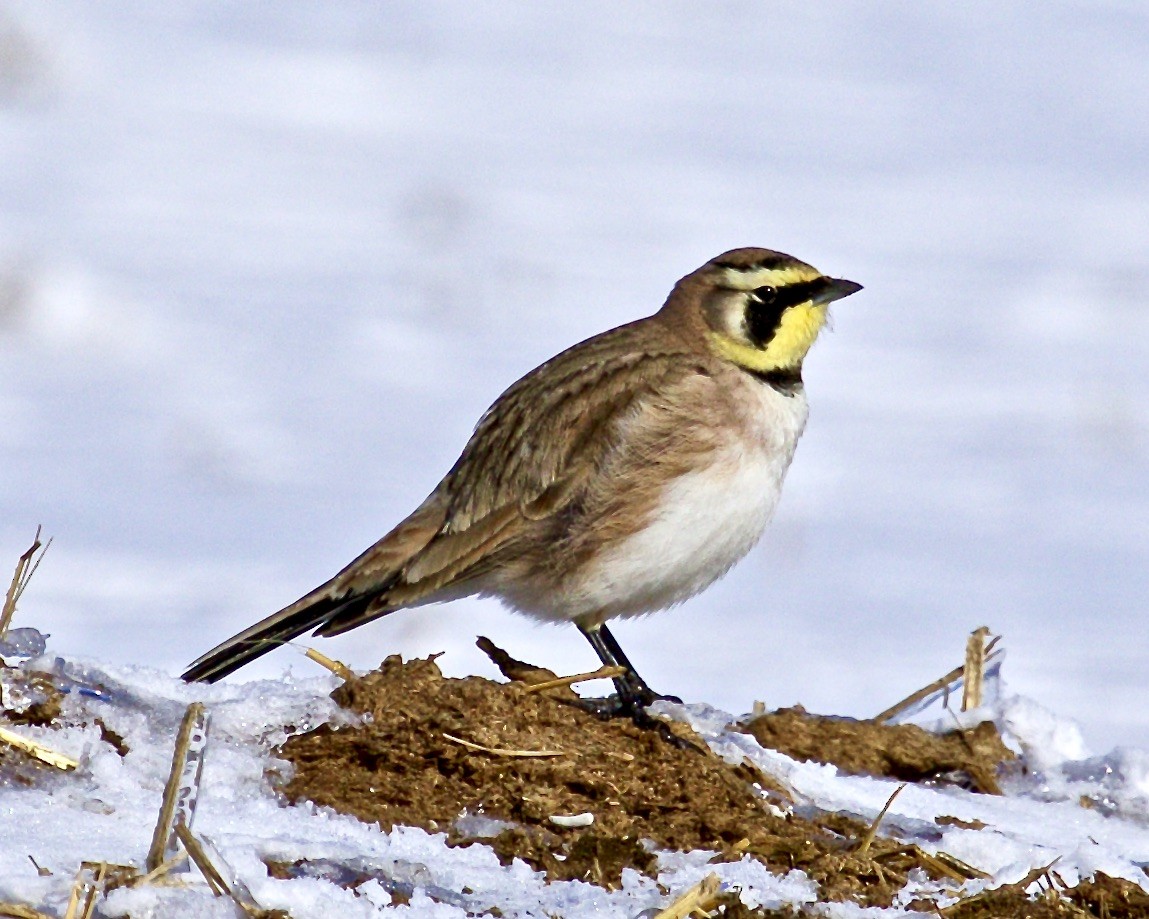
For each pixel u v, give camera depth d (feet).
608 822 24.07
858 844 24.36
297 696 25.68
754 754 27.48
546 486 31.45
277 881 19.53
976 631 34.55
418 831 23.02
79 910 18.54
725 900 21.03
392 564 31.63
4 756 23.07
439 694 26.37
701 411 31.96
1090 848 26.04
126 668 26.20
